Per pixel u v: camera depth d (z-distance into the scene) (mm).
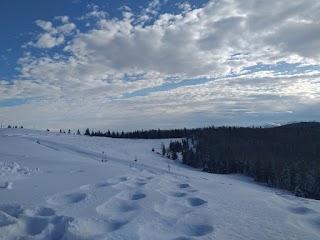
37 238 4723
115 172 12062
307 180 48844
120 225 5445
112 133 129000
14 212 5840
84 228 5094
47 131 99312
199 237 4988
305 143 100375
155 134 129875
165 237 5035
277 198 8305
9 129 94750
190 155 81438
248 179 66250
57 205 6488
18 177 9820
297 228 5617
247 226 5621
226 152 88812
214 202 7367
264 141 107812
